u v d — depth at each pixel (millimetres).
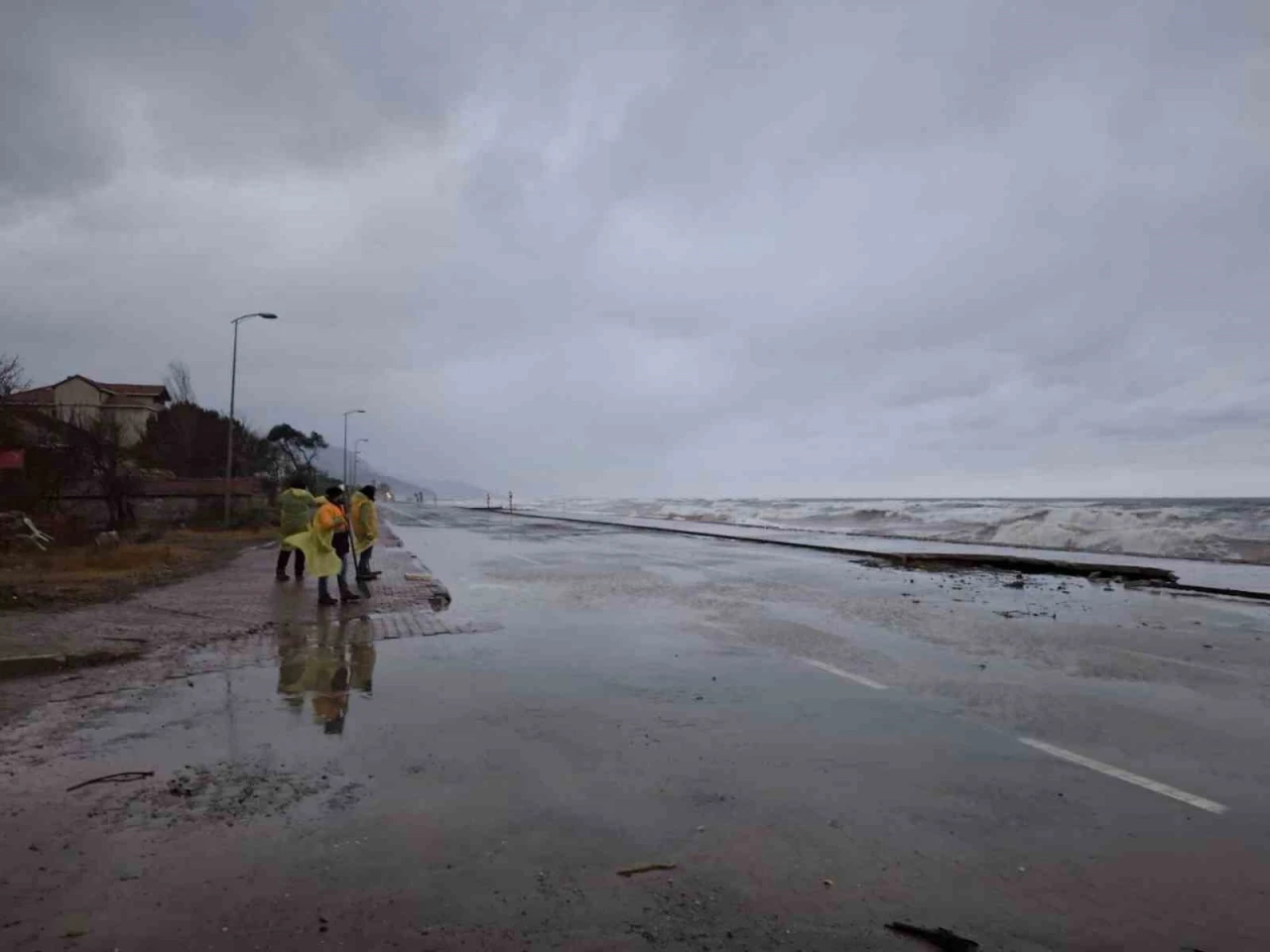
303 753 5402
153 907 3348
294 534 16000
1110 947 3129
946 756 5438
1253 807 4586
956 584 16484
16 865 3740
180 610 11766
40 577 15820
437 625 10711
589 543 30500
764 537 33531
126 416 59281
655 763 5227
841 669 8133
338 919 3260
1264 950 3111
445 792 4676
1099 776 5070
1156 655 9078
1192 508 60625
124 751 5449
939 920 3314
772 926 3252
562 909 3355
